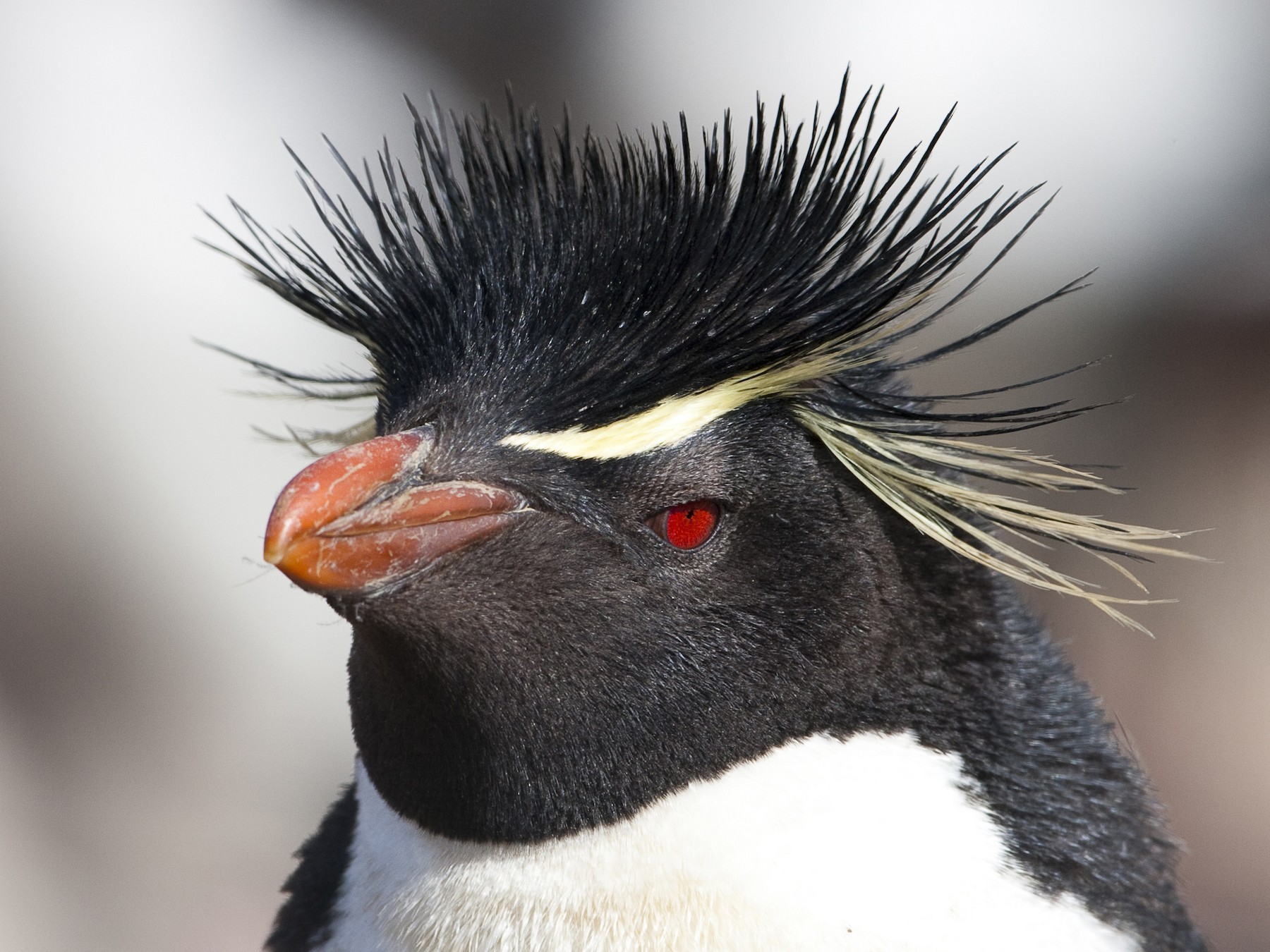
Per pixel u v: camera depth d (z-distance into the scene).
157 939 3.63
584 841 2.54
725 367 2.53
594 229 2.55
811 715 2.54
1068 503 4.37
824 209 2.54
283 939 2.60
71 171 4.40
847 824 2.54
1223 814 3.81
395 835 2.56
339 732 4.14
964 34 4.80
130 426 4.18
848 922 2.53
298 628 4.21
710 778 2.54
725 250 2.54
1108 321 4.56
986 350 4.44
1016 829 2.55
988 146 4.70
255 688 4.13
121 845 3.82
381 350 2.57
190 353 4.25
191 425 4.24
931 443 2.55
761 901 2.54
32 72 4.48
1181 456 4.43
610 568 2.53
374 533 2.52
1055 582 2.62
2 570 4.04
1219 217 4.68
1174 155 4.71
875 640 2.54
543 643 2.53
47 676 4.02
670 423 2.53
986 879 2.54
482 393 2.54
